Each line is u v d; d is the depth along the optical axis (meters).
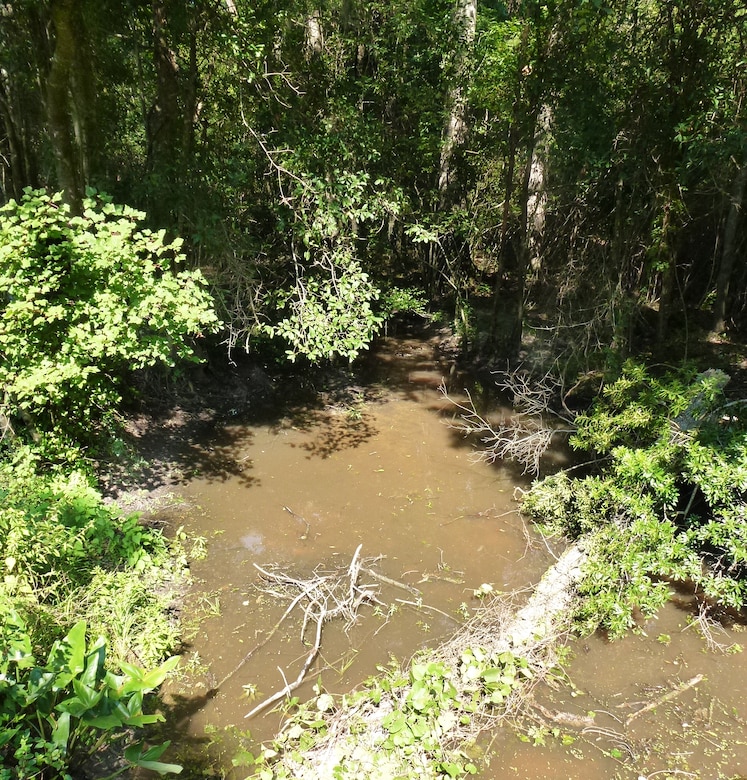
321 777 4.07
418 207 12.09
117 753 4.19
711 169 9.92
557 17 9.00
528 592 6.05
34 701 3.54
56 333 6.03
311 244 8.57
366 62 11.38
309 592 5.86
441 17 10.48
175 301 6.07
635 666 5.23
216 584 6.05
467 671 4.86
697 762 4.38
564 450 8.98
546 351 11.38
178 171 7.91
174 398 9.43
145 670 4.71
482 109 12.07
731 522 5.41
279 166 8.40
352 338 8.42
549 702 4.82
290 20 8.59
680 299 12.34
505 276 15.55
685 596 6.05
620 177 10.11
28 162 7.86
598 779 4.23
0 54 7.29
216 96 8.27
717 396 6.50
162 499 7.36
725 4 8.45
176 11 7.25
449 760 4.28
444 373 11.85
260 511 7.33
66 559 5.27
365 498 7.71
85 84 7.19
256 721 4.59
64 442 6.83
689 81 8.96
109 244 5.83
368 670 5.10
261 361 11.20
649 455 6.11
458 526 7.18
